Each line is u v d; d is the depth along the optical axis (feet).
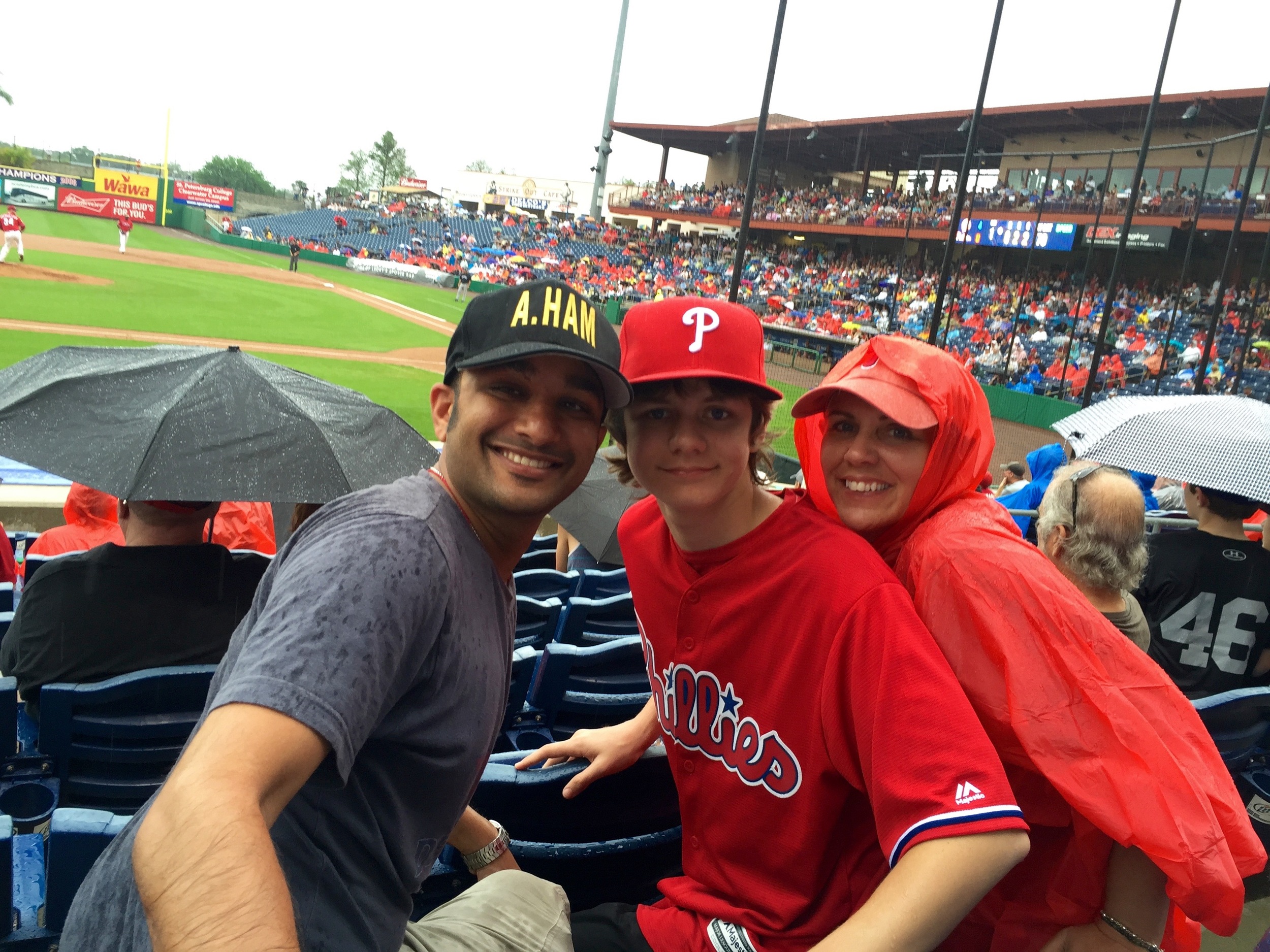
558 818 6.37
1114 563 6.70
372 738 3.58
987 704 4.38
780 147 121.90
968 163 28.02
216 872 2.62
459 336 4.03
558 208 212.64
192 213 180.65
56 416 8.05
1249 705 8.43
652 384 4.34
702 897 5.00
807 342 67.00
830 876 4.74
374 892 3.68
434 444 31.99
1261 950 6.59
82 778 7.24
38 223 139.64
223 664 3.91
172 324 57.47
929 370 4.81
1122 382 66.39
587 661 8.78
